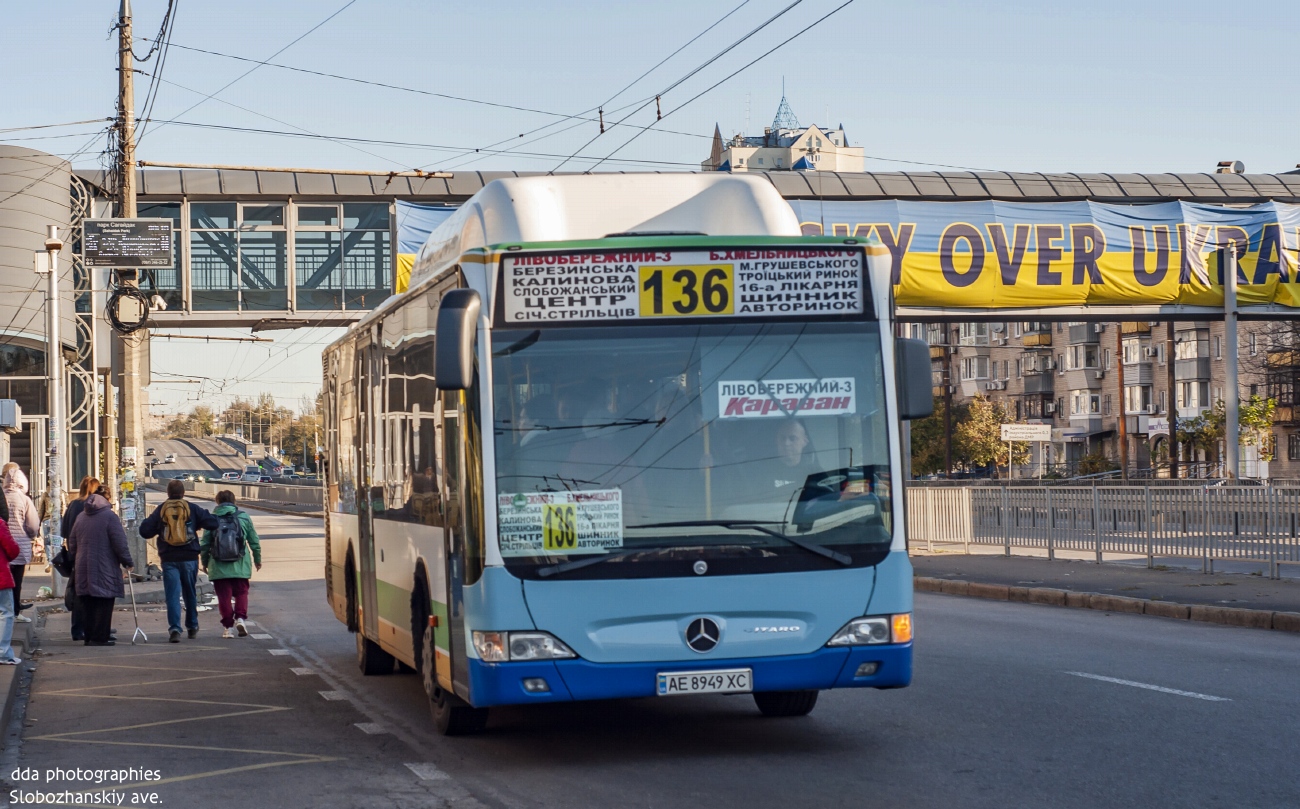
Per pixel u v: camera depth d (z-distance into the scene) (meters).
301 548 35.12
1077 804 6.59
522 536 7.35
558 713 9.67
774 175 31.77
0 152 31.00
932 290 30.86
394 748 8.48
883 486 7.69
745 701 10.04
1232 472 32.12
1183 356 77.44
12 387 31.47
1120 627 14.86
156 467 164.75
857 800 6.77
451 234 8.71
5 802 7.12
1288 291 32.31
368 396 11.23
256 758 8.27
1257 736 8.30
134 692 11.31
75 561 15.06
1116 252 31.55
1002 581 19.64
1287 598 16.16
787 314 7.73
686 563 7.41
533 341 7.52
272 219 32.88
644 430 7.51
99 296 32.84
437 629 8.39
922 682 10.68
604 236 7.96
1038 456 88.56
